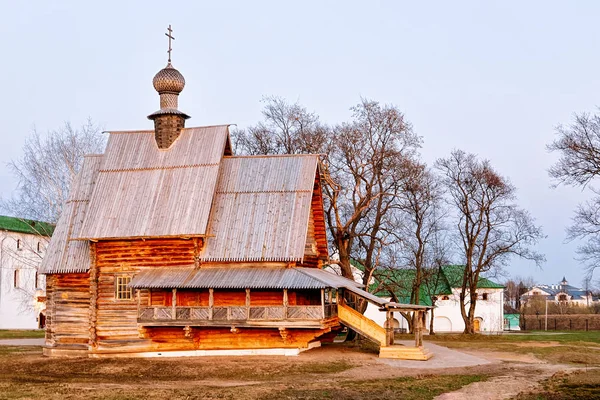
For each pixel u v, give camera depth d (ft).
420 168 178.81
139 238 138.92
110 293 141.49
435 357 136.67
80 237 140.46
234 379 112.68
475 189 214.69
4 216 283.79
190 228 135.44
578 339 191.72
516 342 177.68
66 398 93.91
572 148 180.45
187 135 150.61
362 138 174.60
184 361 129.39
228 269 136.05
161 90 152.97
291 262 134.31
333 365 123.75
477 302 302.25
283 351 135.23
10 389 101.40
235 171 146.41
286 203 139.33
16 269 281.13
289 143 187.01
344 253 169.99
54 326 144.46
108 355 139.23
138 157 149.79
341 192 179.83
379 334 137.39
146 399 92.89
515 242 219.82
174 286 131.85
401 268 196.03
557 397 91.91
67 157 210.79
